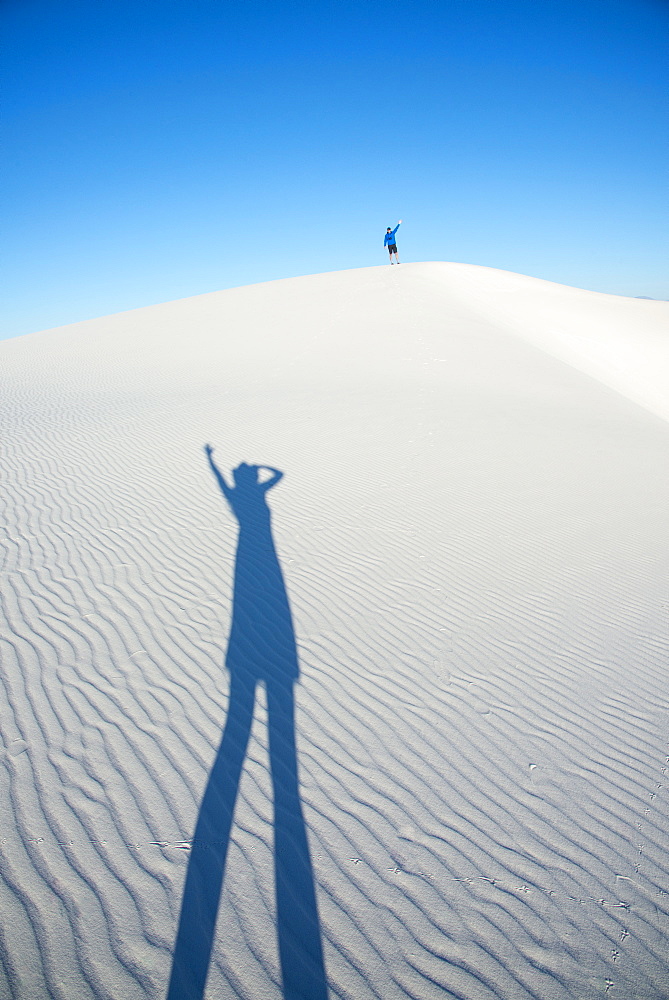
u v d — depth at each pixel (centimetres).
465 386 1593
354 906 271
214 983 233
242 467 963
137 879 274
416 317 2236
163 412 1280
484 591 624
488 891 284
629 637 549
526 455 1122
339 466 997
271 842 301
